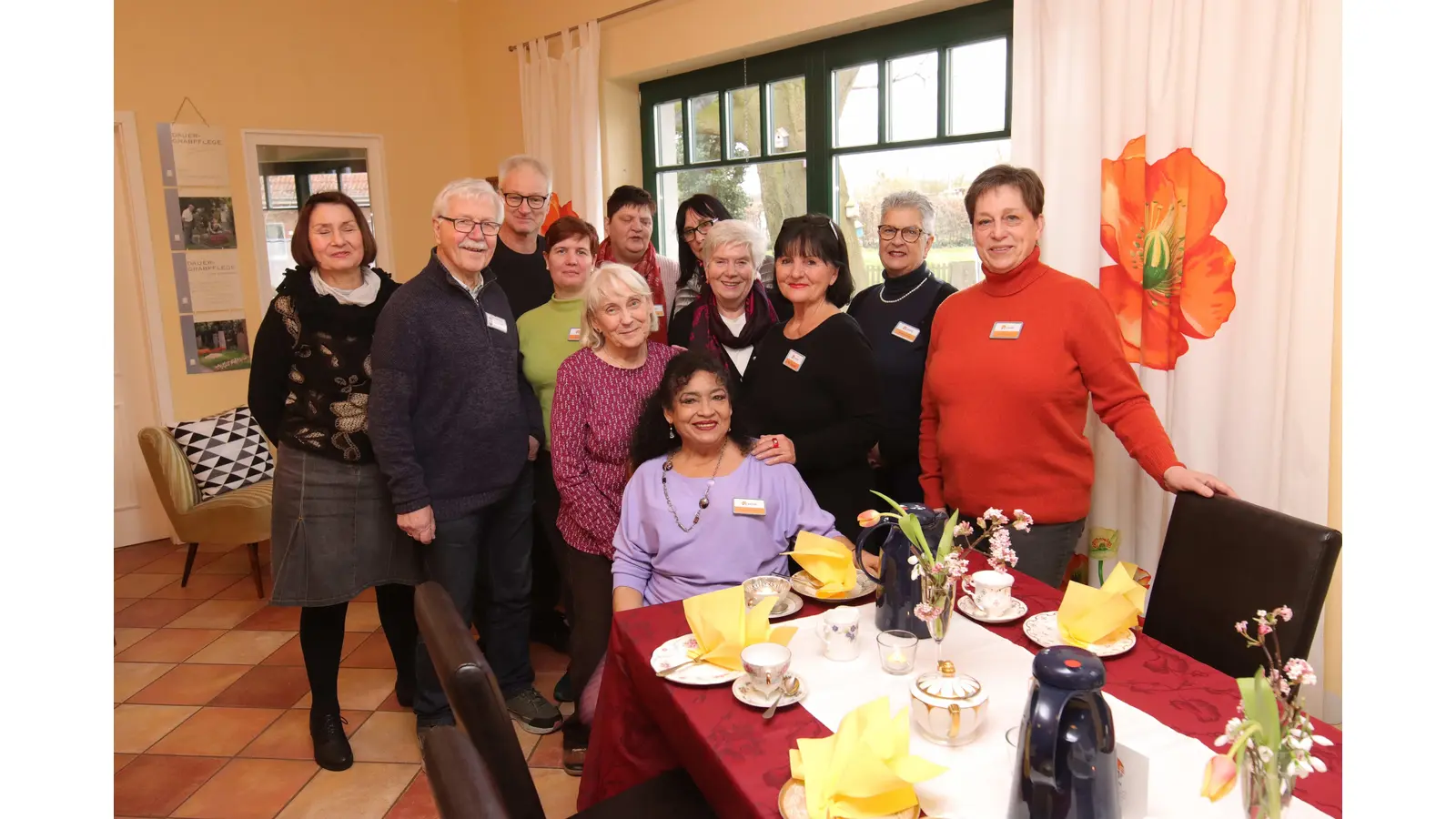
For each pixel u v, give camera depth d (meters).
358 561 2.35
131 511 4.44
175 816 2.25
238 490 3.82
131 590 3.86
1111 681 1.32
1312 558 1.44
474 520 2.39
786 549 1.99
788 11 3.38
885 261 2.66
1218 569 1.61
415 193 5.12
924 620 1.39
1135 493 2.52
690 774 1.44
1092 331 1.93
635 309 2.21
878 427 2.25
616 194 3.17
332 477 2.29
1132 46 2.36
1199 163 2.28
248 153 4.51
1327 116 2.06
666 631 1.56
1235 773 0.83
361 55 4.84
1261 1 2.13
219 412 4.54
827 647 1.45
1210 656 1.60
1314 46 2.05
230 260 4.51
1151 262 2.40
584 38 4.21
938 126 3.16
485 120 5.11
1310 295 2.14
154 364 4.34
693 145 4.21
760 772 1.13
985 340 2.04
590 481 2.24
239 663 3.14
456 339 2.25
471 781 0.86
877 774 1.00
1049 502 2.00
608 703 1.62
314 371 2.26
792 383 2.29
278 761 2.50
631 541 2.00
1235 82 2.20
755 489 1.94
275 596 2.30
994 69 2.97
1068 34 2.53
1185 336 2.37
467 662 1.16
